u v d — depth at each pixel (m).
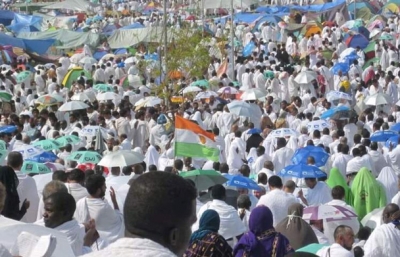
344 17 75.25
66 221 11.17
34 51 64.62
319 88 46.22
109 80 49.44
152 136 33.25
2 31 69.88
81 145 27.72
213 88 46.78
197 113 35.69
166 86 42.47
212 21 72.75
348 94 41.41
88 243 11.92
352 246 14.23
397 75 48.34
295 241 14.37
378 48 55.66
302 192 20.17
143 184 5.72
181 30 45.00
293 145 28.84
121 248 5.46
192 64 44.22
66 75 49.94
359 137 28.31
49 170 20.58
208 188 19.42
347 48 56.66
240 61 52.94
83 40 66.75
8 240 9.52
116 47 65.12
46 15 85.50
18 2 99.81
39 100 40.12
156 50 46.94
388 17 71.31
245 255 12.02
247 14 74.25
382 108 39.12
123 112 34.81
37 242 8.55
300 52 60.19
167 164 26.12
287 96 46.00
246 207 16.89
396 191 23.48
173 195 5.70
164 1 43.84
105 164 22.06
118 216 14.31
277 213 17.53
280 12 77.56
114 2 101.19
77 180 15.32
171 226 5.70
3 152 21.88
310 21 69.12
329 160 25.67
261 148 26.50
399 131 31.00
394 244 14.30
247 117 35.75
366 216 19.17
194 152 21.00
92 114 35.97
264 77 47.28
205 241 10.35
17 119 33.34
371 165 24.67
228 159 28.77
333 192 17.80
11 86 49.06
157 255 5.42
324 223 16.98
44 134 32.75
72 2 89.38
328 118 32.81
